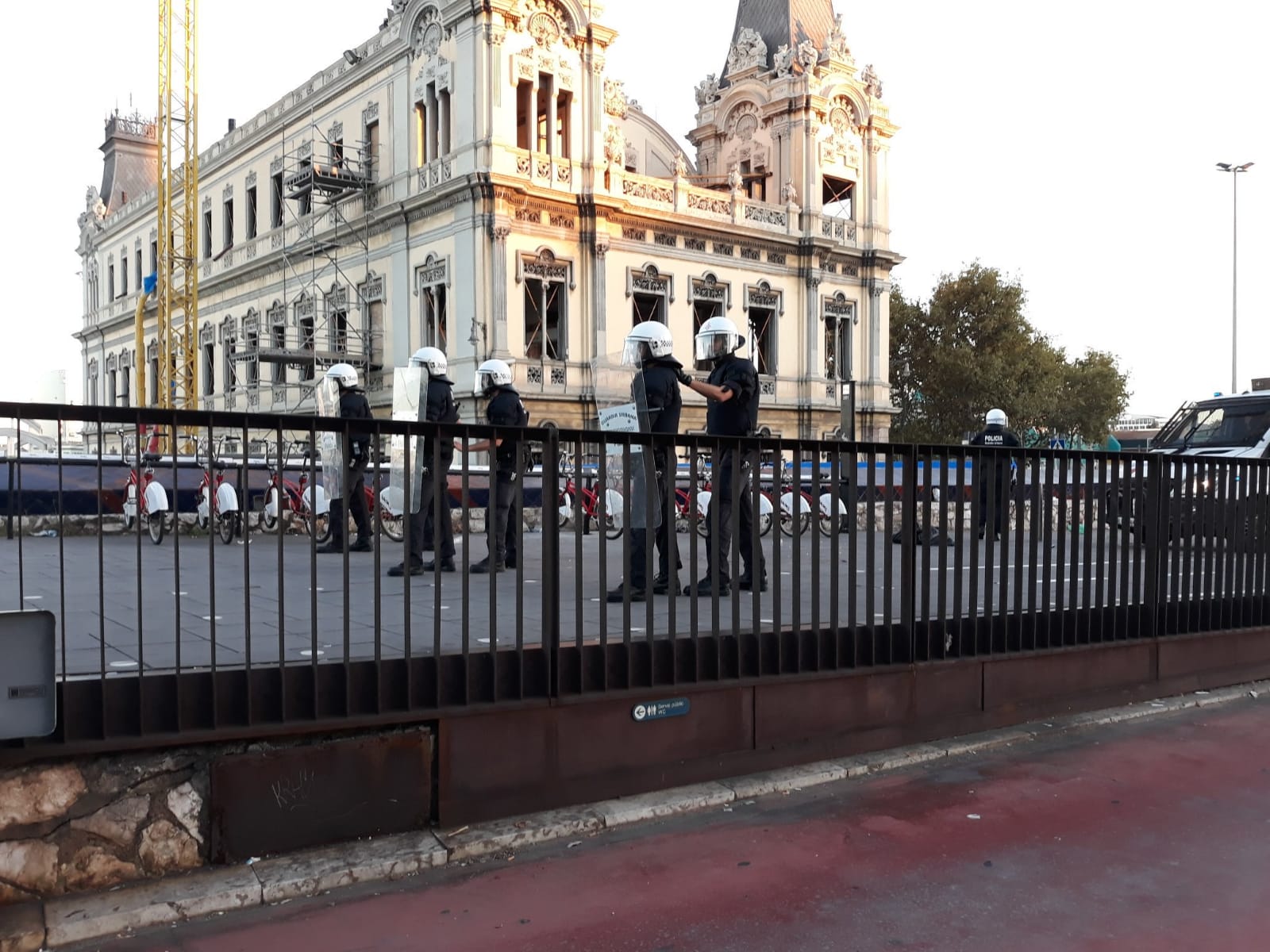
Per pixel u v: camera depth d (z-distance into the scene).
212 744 3.48
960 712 5.32
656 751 4.36
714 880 3.59
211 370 42.91
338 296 34.12
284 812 3.60
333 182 31.52
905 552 5.12
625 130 40.09
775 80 37.19
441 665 3.87
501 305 28.34
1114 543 6.05
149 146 57.59
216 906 3.25
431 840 3.74
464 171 28.72
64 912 3.12
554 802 4.11
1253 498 6.89
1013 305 45.88
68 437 11.22
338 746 3.70
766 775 4.59
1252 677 6.85
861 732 4.95
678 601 6.04
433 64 29.67
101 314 54.56
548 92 29.95
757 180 38.66
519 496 4.04
